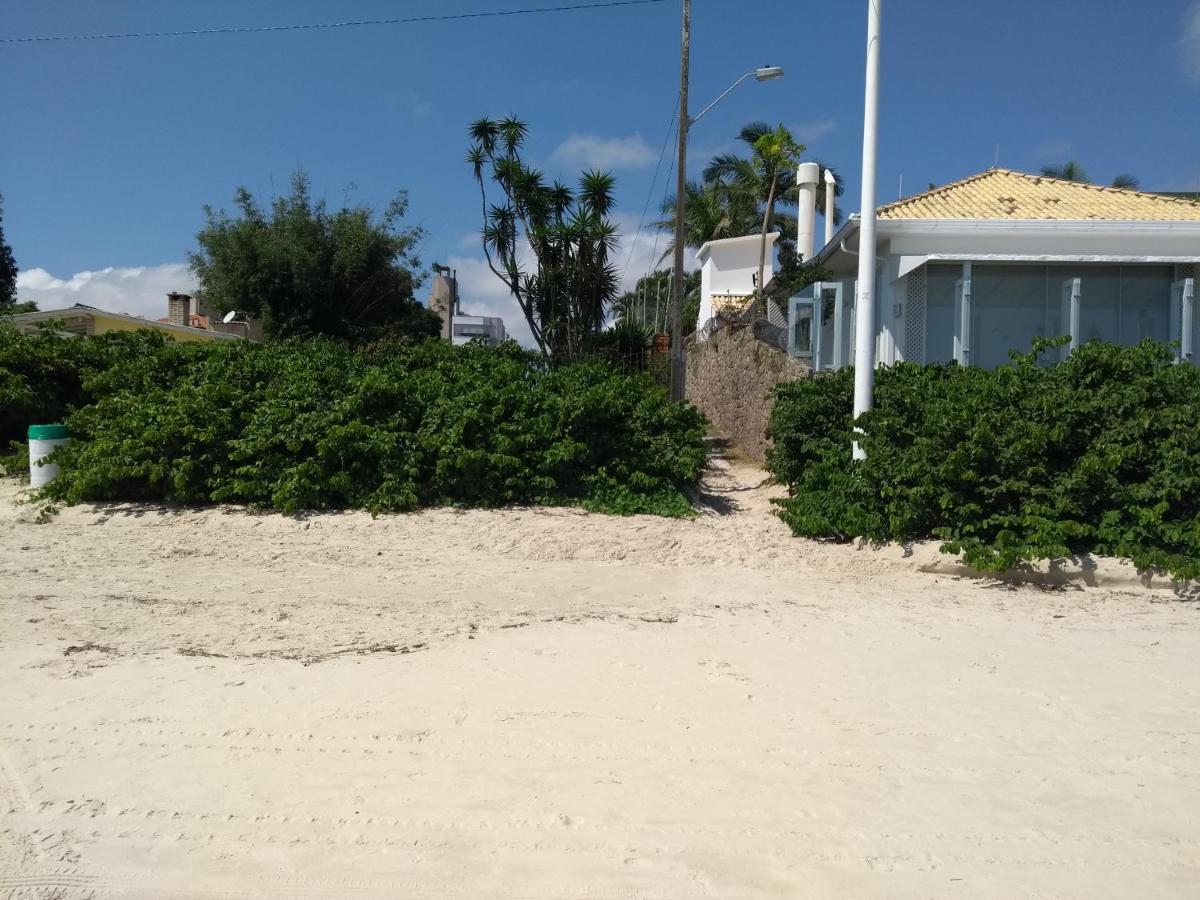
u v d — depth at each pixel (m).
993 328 17.19
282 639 6.84
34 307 25.17
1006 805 4.27
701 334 25.95
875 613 7.95
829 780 4.51
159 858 3.73
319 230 30.92
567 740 4.94
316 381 12.48
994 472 9.73
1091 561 9.04
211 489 11.73
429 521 11.09
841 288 16.84
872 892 3.54
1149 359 10.47
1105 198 18.53
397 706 5.41
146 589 8.33
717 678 6.04
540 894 3.50
